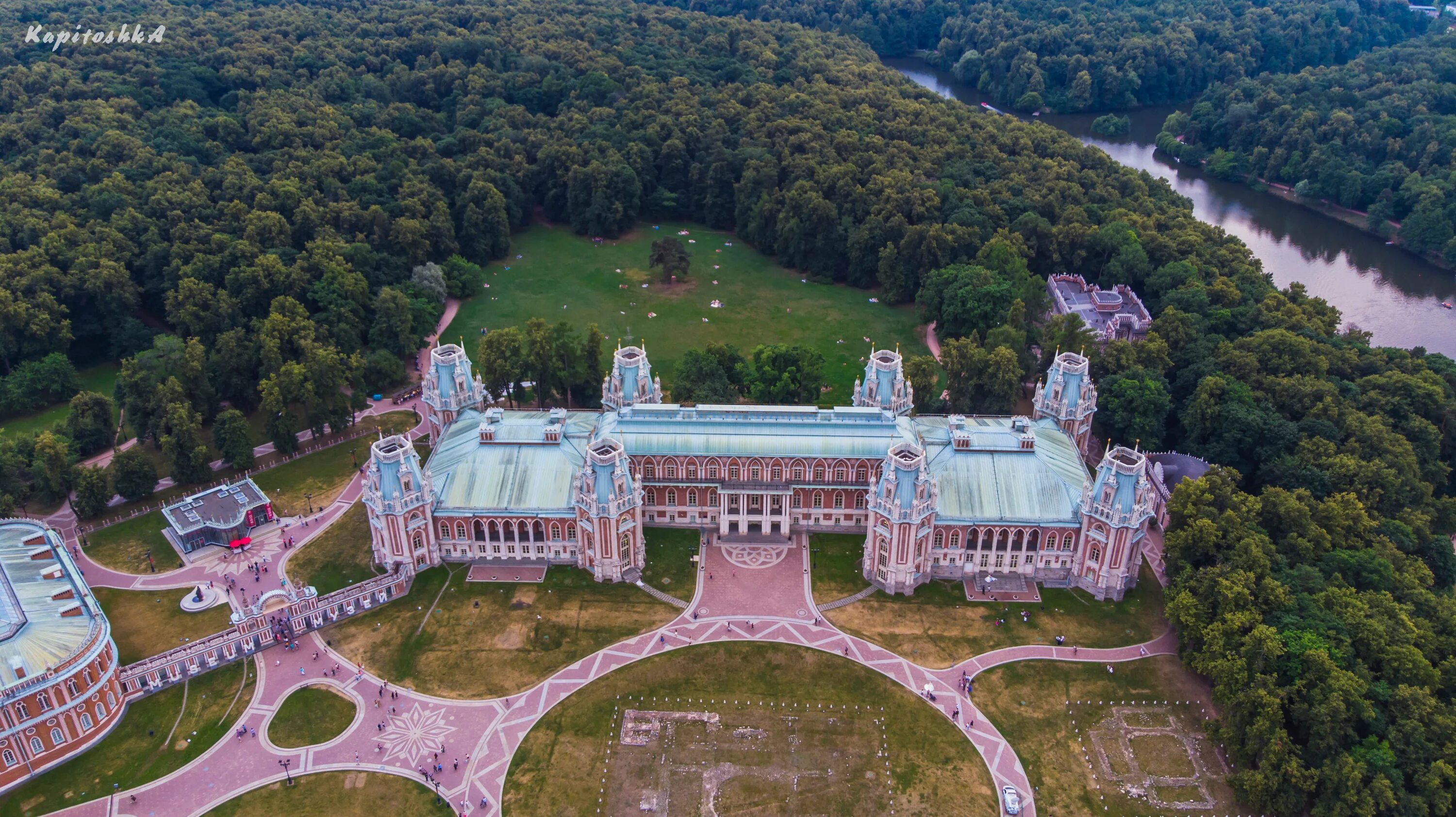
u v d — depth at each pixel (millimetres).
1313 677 141875
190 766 148250
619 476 177125
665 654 168875
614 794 144500
